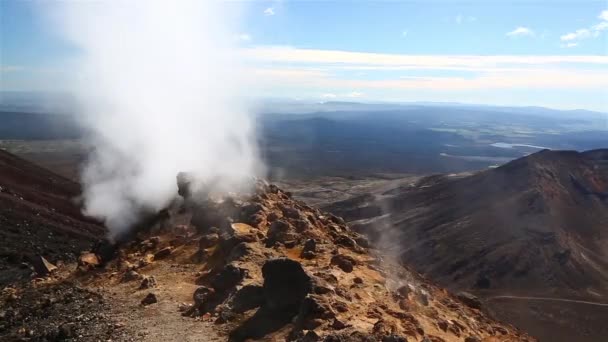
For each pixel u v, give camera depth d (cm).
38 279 4050
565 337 9831
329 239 3728
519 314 10894
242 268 2869
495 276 13575
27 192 11438
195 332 2398
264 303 2467
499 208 17675
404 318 2425
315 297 2322
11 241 7212
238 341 2281
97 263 4109
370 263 3272
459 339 2538
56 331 2512
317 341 1992
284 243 3438
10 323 2822
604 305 11581
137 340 2328
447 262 14725
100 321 2605
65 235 8469
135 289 3117
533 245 14825
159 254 3769
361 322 2217
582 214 17675
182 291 2988
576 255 14575
